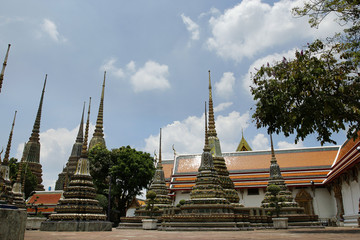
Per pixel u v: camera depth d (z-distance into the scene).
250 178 46.28
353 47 13.45
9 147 26.41
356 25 13.44
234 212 22.77
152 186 33.09
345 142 44.62
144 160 49.12
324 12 13.16
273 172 31.27
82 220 16.84
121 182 48.59
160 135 35.97
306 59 13.95
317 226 25.39
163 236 11.80
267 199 29.95
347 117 14.02
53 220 16.97
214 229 19.50
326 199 43.19
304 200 43.69
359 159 25.56
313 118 13.77
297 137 14.96
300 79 13.62
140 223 28.36
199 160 51.31
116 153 50.62
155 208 29.52
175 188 46.62
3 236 5.78
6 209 5.92
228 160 51.22
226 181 26.33
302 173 45.41
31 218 26.20
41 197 57.03
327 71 13.76
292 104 14.25
